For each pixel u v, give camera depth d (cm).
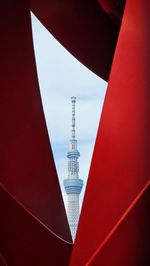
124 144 1526
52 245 1823
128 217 1497
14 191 1892
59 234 2084
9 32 2014
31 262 1828
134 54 1566
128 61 1560
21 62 2033
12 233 1803
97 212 1521
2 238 1800
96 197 1523
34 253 1823
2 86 1964
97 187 1524
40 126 2055
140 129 1525
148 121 1527
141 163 1509
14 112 1980
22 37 2047
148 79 1548
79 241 1530
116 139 1530
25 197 1933
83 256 1526
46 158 2048
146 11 1596
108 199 1517
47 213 2031
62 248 1831
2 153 1895
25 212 1786
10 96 1981
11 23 2022
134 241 1521
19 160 1947
